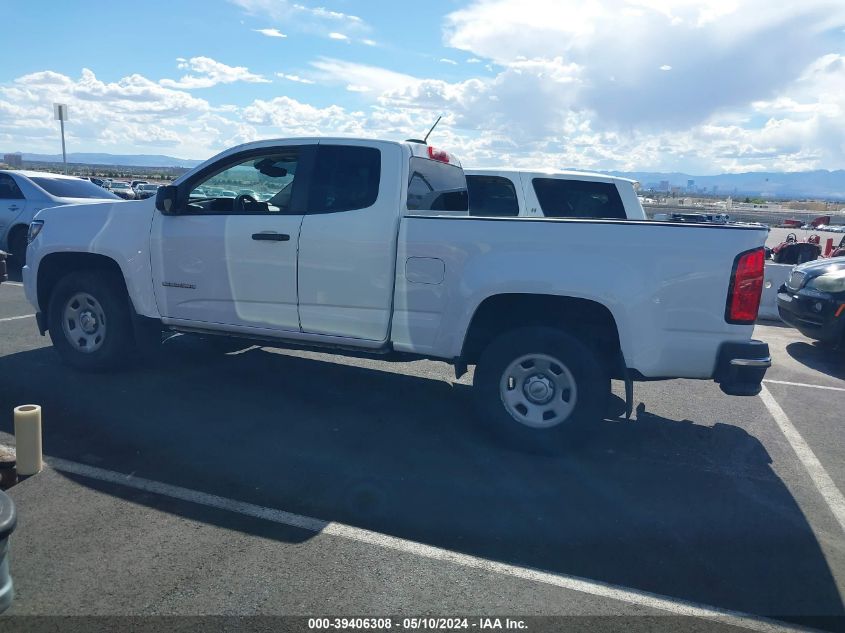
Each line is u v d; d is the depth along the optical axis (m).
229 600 3.16
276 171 5.77
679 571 3.56
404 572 3.45
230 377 6.64
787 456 5.29
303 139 5.62
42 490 4.18
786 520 4.18
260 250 5.56
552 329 4.88
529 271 4.78
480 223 4.94
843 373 8.22
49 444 4.86
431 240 5.04
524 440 4.97
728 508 4.31
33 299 6.56
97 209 6.34
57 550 3.52
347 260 5.29
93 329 6.43
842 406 6.73
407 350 5.24
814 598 3.37
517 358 4.95
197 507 4.04
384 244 5.17
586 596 3.31
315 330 5.50
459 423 5.64
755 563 3.67
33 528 3.73
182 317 6.00
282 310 5.59
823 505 4.42
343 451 4.96
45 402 5.70
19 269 12.90
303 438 5.18
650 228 4.65
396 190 5.23
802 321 8.99
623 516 4.13
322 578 3.36
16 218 12.50
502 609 3.18
